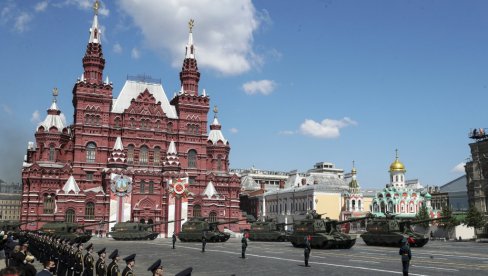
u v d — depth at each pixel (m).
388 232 64.25
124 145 113.94
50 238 34.53
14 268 9.12
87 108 111.50
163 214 110.88
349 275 31.31
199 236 79.38
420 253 51.09
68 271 26.19
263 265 39.28
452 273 31.45
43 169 105.00
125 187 105.62
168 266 40.88
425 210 115.50
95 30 116.62
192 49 126.25
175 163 112.44
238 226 122.25
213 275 33.56
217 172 125.06
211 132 130.38
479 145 107.06
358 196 134.75
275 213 153.75
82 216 103.25
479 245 73.19
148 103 118.19
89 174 109.81
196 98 123.00
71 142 111.88
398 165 142.88
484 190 105.25
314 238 59.31
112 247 66.06
